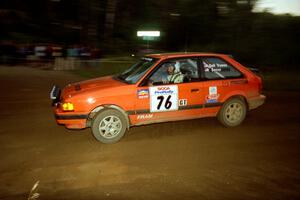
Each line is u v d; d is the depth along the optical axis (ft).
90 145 18.07
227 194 12.92
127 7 87.61
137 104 18.42
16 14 88.43
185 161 16.02
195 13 79.36
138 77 18.93
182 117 19.74
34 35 86.02
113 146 17.95
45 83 38.65
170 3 84.43
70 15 94.38
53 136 19.53
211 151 17.33
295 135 20.04
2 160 15.97
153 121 19.19
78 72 49.19
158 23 85.97
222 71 20.43
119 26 86.63
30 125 21.74
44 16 92.07
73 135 19.70
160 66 19.10
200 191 13.14
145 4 86.53
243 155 16.83
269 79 43.29
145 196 12.73
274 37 65.36
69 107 17.66
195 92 19.51
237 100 20.92
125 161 15.98
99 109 18.15
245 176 14.47
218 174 14.64
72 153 16.92
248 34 68.23
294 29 67.31
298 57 60.70
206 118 23.22
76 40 86.99
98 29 83.56
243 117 21.31
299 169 15.21
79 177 14.26
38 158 16.24
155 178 14.23
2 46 61.26
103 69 51.19
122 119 18.35
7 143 18.31
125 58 63.05
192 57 19.88
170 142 18.61
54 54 62.18
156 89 18.69
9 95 31.30
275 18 70.64
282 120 23.38
